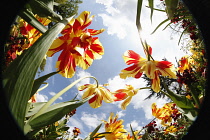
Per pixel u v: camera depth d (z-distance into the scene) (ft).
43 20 0.69
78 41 0.68
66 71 0.72
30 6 0.52
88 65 0.81
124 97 0.94
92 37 0.76
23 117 0.39
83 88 0.97
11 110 0.37
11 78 0.38
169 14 0.57
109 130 1.13
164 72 0.78
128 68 0.85
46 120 0.48
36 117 0.48
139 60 0.88
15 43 0.71
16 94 0.38
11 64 0.39
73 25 0.70
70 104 0.51
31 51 0.41
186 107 0.67
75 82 0.62
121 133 1.13
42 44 0.42
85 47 0.70
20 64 0.39
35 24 0.52
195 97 0.69
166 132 2.09
